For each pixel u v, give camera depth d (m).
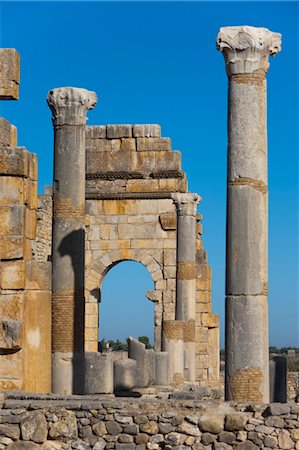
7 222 24.44
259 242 22.03
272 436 20.05
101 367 30.47
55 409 20.89
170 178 46.28
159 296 46.03
